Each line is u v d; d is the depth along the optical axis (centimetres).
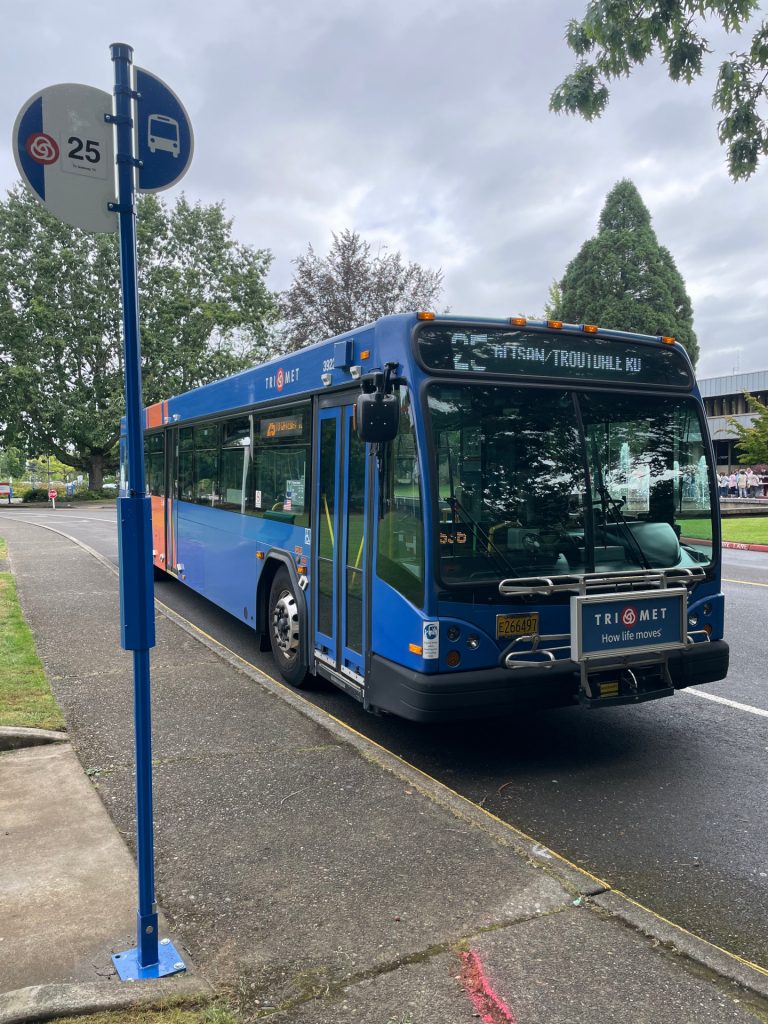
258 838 405
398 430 524
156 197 4603
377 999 281
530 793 497
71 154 288
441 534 495
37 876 364
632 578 530
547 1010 276
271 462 778
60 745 536
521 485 522
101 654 790
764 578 1471
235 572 889
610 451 552
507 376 528
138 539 292
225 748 532
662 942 315
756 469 3762
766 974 298
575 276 4638
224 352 4662
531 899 346
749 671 794
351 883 361
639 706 682
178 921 331
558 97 909
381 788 467
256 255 4816
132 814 435
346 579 605
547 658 513
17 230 4441
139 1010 269
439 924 328
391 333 529
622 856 416
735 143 905
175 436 1200
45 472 9662
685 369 589
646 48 849
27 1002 266
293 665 718
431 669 491
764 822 455
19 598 1102
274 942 317
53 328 4434
